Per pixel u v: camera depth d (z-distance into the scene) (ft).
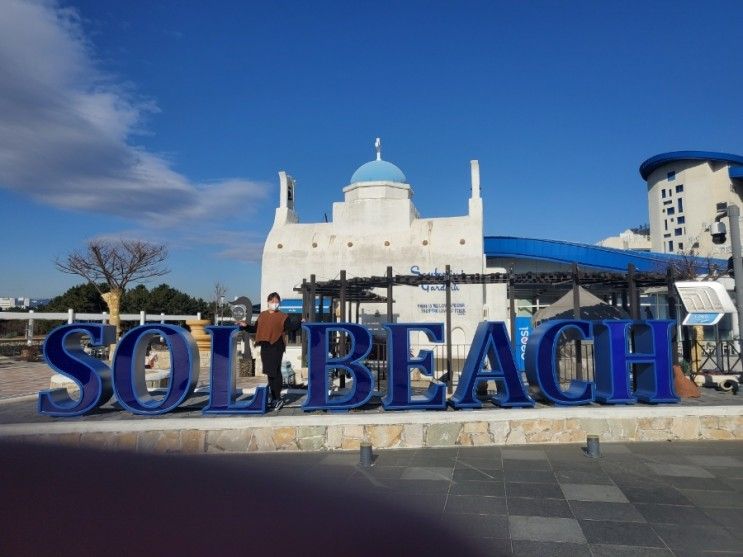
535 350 28.04
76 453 23.97
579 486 19.81
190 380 27.17
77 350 28.60
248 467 22.49
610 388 27.96
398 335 27.58
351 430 25.66
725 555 14.19
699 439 26.68
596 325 29.27
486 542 14.99
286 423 25.41
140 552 14.02
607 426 26.53
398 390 27.40
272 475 21.30
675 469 21.79
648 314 67.36
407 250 63.77
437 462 23.13
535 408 27.12
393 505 17.90
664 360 28.37
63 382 40.86
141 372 28.32
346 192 72.74
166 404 27.02
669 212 222.48
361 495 18.92
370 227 66.69
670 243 220.43
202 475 21.27
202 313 174.09
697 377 34.58
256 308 114.73
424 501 18.30
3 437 25.03
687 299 33.58
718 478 20.62
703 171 209.56
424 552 14.25
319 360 27.55
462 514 17.11
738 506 17.69
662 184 226.17
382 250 64.28
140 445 25.09
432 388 27.66
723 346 40.06
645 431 26.61
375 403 29.66
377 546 14.60
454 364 52.47
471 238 63.36
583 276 37.60
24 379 58.49
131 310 157.58
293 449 25.34
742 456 23.66
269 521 16.37
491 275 38.68
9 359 90.58
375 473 21.57
